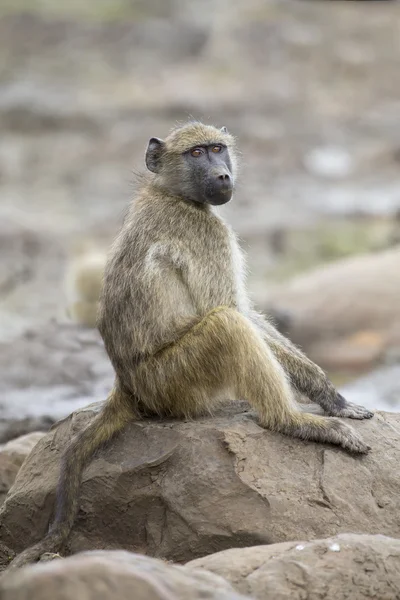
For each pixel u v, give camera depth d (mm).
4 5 67688
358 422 10812
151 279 10531
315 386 11023
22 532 10930
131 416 10781
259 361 10273
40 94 56250
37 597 6480
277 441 10305
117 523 10344
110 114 52938
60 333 22094
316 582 8242
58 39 63969
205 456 10125
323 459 10203
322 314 26781
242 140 49969
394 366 24281
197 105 52938
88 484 10438
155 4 68000
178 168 11359
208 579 7430
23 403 18375
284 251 37812
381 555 8555
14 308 29859
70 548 10406
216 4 65375
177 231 10836
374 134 51688
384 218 40969
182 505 10031
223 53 60156
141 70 60062
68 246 37219
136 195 11602
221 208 12055
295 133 50938
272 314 26469
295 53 58781
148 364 10547
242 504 9914
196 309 10750
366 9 61125
